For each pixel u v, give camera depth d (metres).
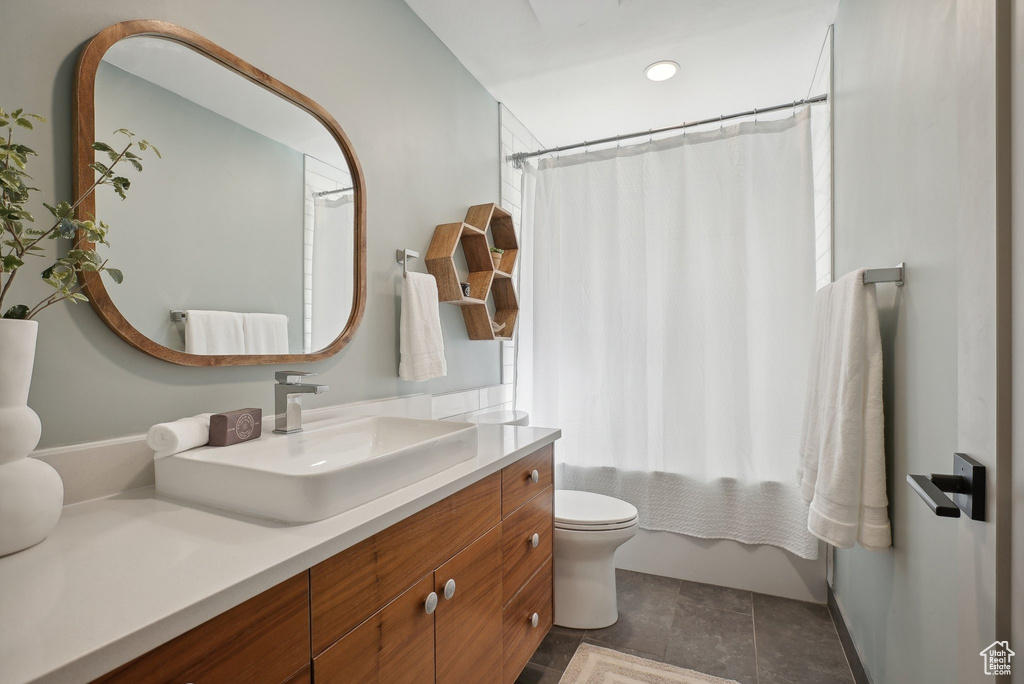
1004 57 0.64
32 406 0.90
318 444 1.30
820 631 2.01
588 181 2.70
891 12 1.35
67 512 0.91
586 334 2.68
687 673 1.72
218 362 1.20
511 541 1.46
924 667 1.12
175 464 0.99
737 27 2.08
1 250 0.77
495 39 2.16
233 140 1.26
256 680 0.69
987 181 0.67
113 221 1.00
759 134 2.37
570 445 2.69
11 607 0.58
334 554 0.80
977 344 0.70
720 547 2.41
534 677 1.70
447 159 2.20
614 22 2.04
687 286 2.46
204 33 1.19
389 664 0.95
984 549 0.67
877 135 1.49
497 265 2.41
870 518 1.35
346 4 1.64
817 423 1.70
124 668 0.54
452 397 2.19
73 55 0.96
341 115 1.61
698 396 2.43
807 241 2.27
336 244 1.56
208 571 0.67
